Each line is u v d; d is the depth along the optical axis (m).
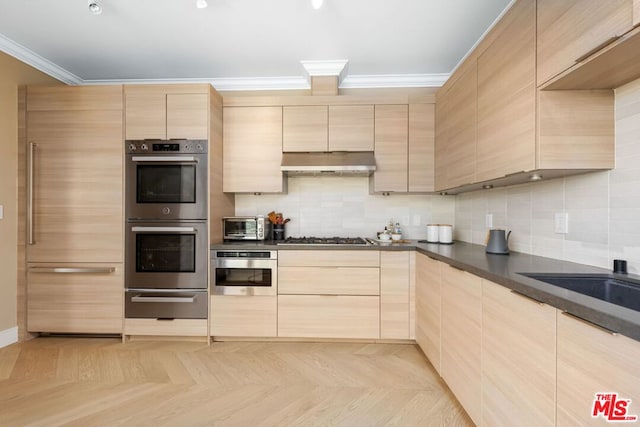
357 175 3.19
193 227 2.62
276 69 3.03
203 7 2.00
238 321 2.62
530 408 1.10
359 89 3.21
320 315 2.59
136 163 2.64
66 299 2.65
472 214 2.82
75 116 2.64
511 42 1.61
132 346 2.58
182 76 3.16
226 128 2.92
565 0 1.24
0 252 2.53
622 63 1.16
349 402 1.84
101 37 2.47
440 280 2.00
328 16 2.21
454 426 1.63
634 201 1.33
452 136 2.44
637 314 0.77
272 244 2.66
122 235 2.64
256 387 1.99
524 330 1.14
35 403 1.82
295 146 2.89
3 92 2.54
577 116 1.41
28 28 2.34
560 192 1.75
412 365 2.27
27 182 2.63
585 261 1.58
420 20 2.25
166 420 1.68
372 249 2.58
